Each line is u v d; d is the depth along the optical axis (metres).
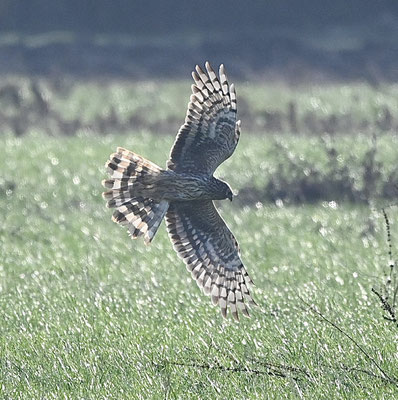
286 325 18.39
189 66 81.06
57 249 26.31
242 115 53.38
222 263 15.62
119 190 14.24
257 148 42.19
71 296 20.78
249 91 67.25
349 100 60.94
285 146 40.44
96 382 15.72
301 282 21.88
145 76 78.75
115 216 14.23
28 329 18.77
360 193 33.47
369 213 30.84
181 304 20.20
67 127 51.62
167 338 17.75
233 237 15.66
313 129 49.06
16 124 50.78
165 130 51.28
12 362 16.67
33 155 42.28
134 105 62.03
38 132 50.75
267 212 31.64
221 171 36.88
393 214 30.67
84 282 22.08
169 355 16.83
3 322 19.14
